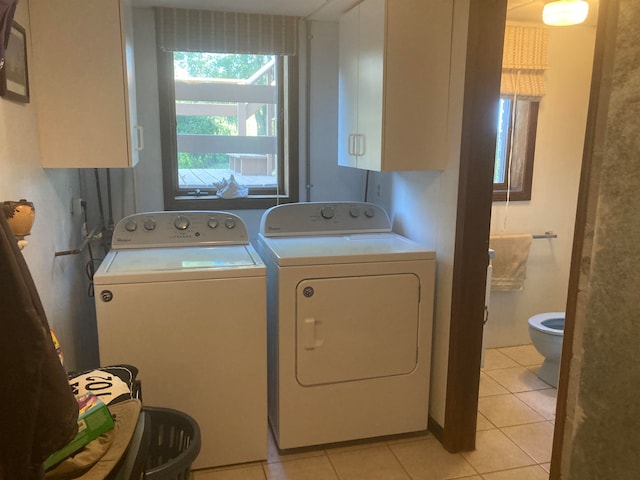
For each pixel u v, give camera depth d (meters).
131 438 1.20
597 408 1.11
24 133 1.74
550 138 3.34
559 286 3.58
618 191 1.05
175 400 2.12
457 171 2.21
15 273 0.81
